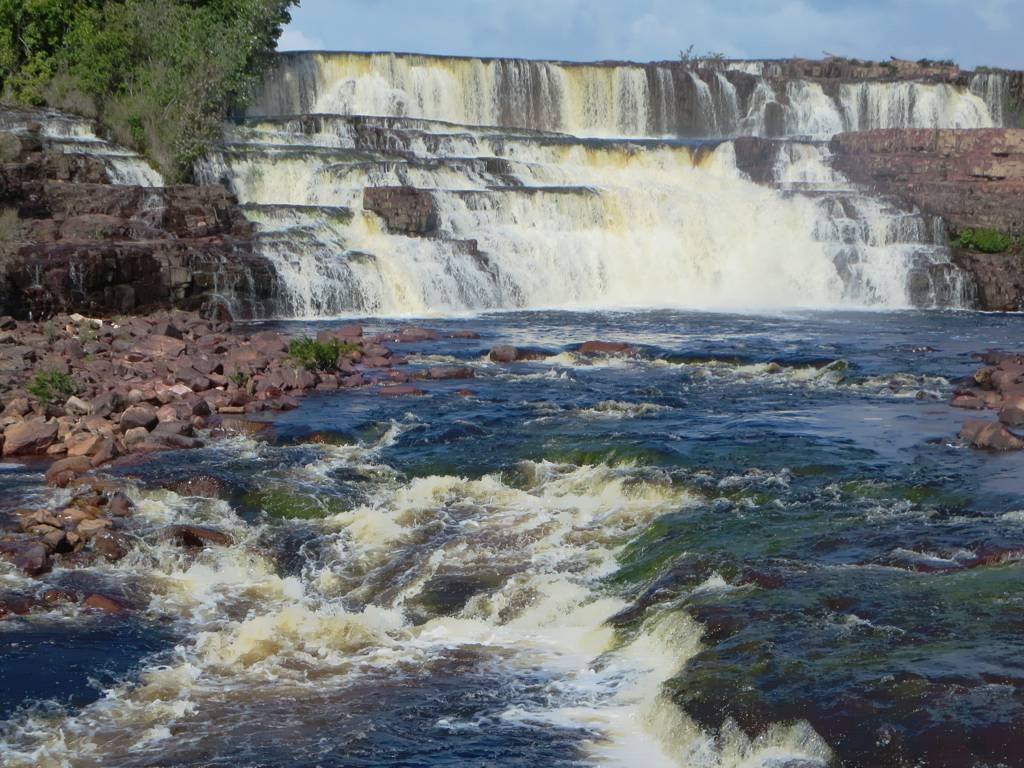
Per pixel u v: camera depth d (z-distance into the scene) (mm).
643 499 18078
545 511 17609
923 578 13828
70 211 39000
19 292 33344
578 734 11195
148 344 28938
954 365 29719
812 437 21438
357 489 18828
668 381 27766
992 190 49312
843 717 10438
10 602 14273
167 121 45594
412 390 25875
